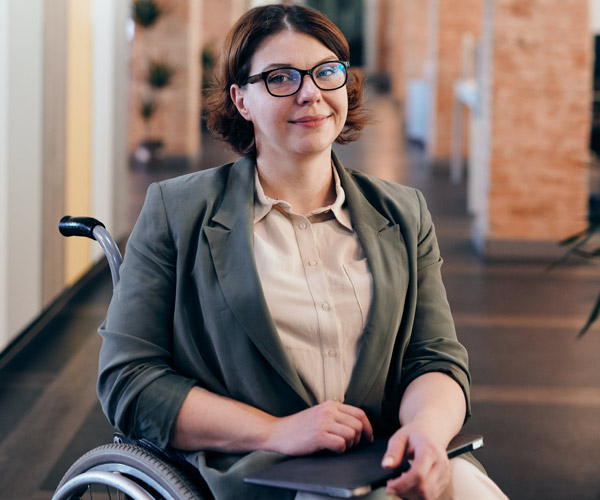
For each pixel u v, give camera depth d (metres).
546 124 5.71
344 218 1.53
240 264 1.45
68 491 1.47
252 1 14.41
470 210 7.47
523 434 3.05
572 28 5.63
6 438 3.00
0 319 3.63
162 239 1.50
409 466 1.27
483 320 4.48
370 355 1.44
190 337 1.46
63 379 3.59
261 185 1.55
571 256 5.81
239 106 1.55
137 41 9.91
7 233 3.70
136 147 10.29
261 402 1.42
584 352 3.97
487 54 5.76
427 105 11.91
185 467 1.45
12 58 3.76
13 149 3.78
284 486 1.21
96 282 5.22
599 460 2.84
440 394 1.42
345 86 1.49
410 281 1.52
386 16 23.44
